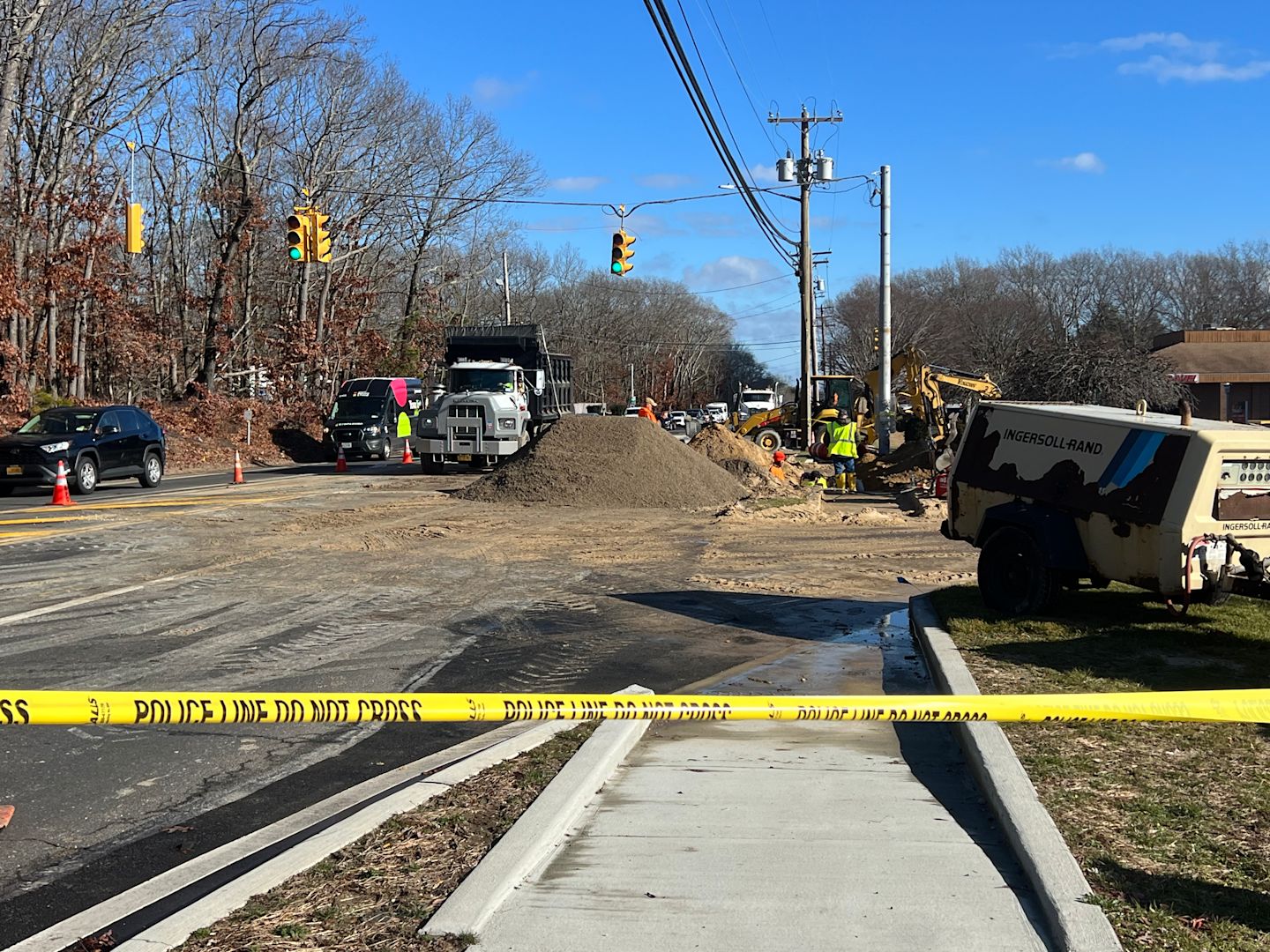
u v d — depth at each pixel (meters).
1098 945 3.60
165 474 30.39
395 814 5.05
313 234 25.25
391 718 3.87
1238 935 3.71
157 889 4.45
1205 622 9.51
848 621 10.87
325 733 6.90
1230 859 4.38
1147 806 4.98
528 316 94.94
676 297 120.25
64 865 4.82
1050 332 72.19
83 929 4.09
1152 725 6.34
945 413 34.22
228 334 45.31
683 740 6.61
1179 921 3.81
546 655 9.18
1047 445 9.79
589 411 64.06
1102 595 10.75
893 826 4.98
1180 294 92.38
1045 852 4.34
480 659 8.97
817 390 45.19
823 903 4.09
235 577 12.57
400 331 59.22
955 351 82.06
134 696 3.54
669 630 10.28
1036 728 6.26
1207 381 50.25
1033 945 3.74
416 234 57.12
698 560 14.70
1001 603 10.05
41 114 35.53
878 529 18.11
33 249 34.81
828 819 5.07
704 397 130.88
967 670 7.69
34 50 32.38
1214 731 6.20
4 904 4.41
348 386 41.97
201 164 45.91
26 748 6.48
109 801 5.62
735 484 23.81
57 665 8.36
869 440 37.38
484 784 5.50
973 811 5.21
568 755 6.00
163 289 47.09
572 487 21.39
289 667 8.49
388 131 50.25
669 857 4.58
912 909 4.04
